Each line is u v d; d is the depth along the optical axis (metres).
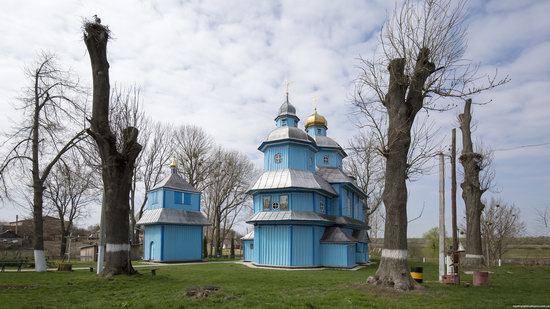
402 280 16.64
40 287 17.28
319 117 46.75
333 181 40.19
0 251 45.56
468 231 35.78
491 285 20.28
